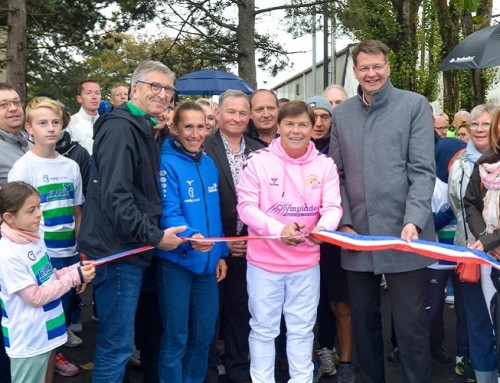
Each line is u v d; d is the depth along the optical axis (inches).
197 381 147.8
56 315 126.3
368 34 502.9
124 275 127.5
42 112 149.3
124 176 122.0
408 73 487.5
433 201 173.6
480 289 144.1
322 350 174.2
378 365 145.3
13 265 118.9
